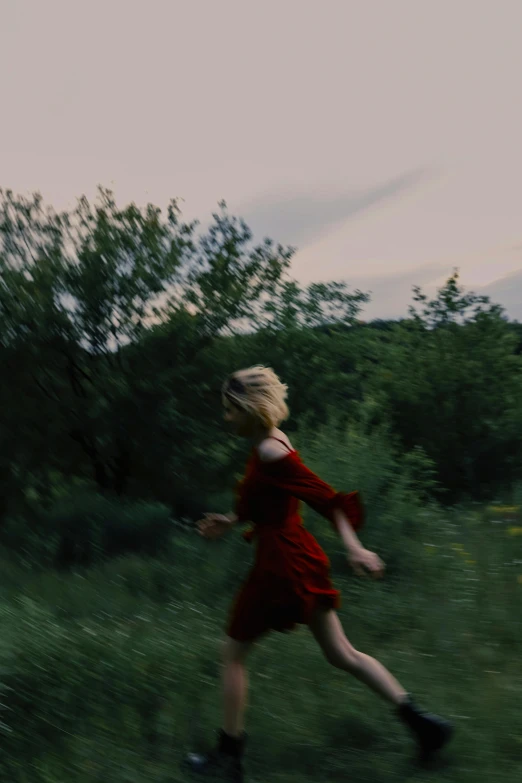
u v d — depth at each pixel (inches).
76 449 537.6
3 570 299.7
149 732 140.4
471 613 191.3
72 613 222.8
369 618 196.1
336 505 127.8
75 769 127.0
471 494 561.3
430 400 583.5
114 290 501.0
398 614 195.6
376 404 582.2
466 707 142.9
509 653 169.6
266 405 131.3
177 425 503.2
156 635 185.5
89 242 509.4
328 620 130.6
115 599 235.8
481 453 584.7
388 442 342.3
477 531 277.0
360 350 597.6
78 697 149.3
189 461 509.0
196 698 151.9
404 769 124.7
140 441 507.5
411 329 622.8
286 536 129.6
